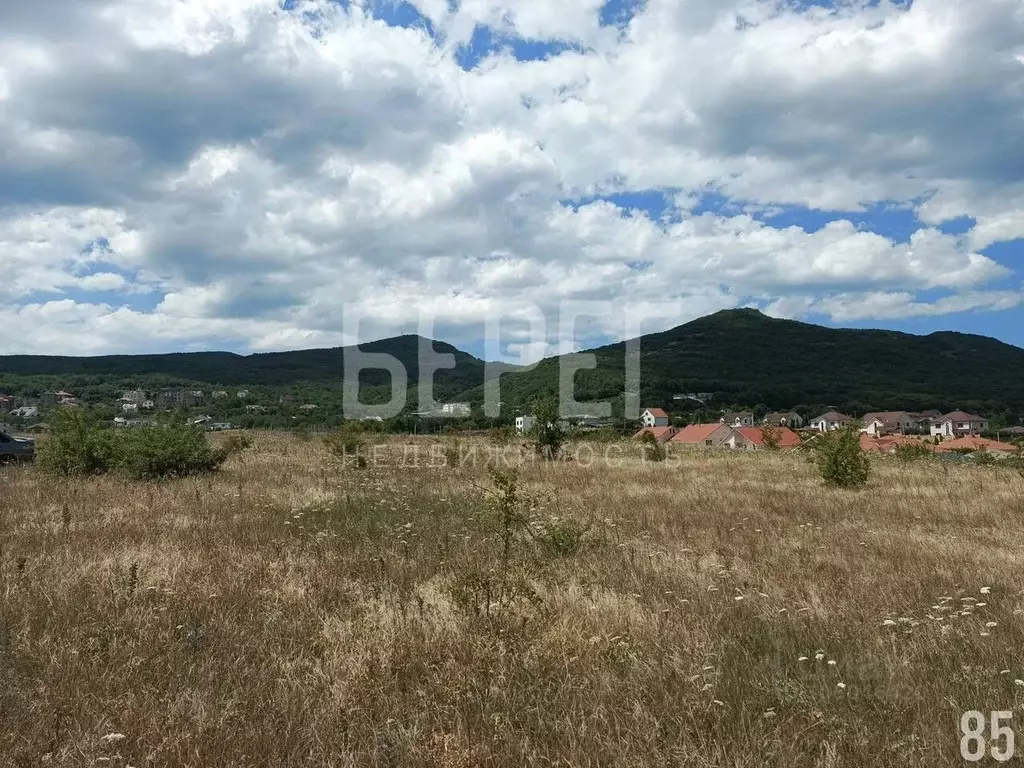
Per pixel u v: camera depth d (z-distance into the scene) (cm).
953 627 530
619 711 395
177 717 383
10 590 594
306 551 811
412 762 342
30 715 379
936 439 4975
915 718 388
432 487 1480
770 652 491
